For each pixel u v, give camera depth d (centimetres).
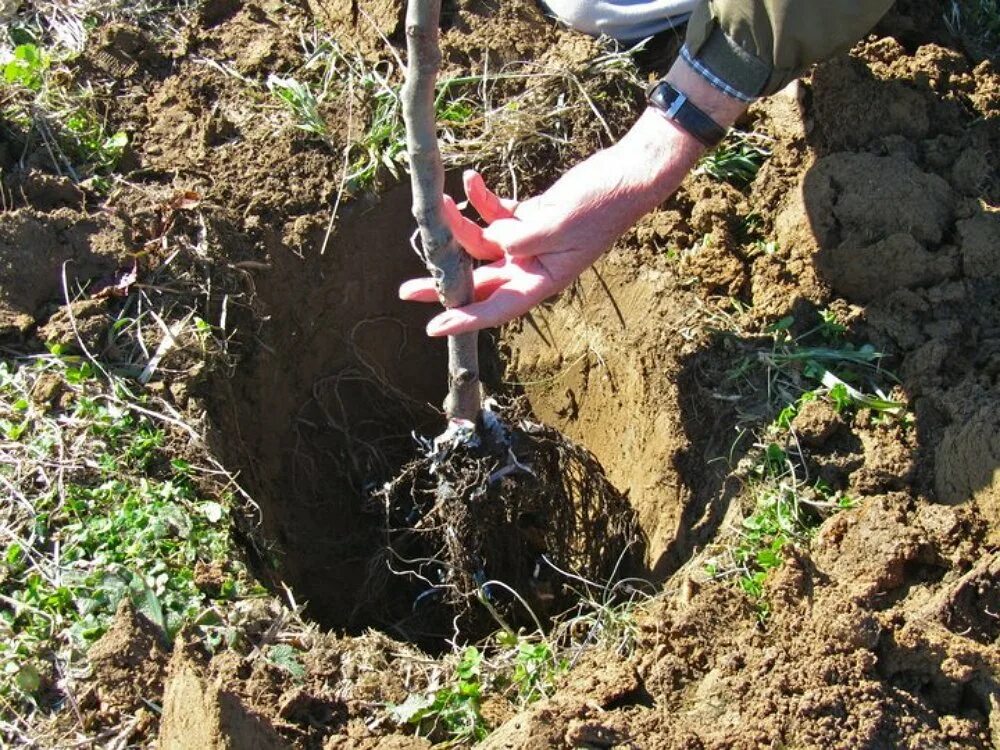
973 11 150
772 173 132
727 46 106
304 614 129
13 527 107
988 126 134
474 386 121
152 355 121
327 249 134
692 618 101
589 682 100
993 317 120
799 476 113
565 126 140
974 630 100
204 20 146
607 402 133
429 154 100
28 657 99
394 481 131
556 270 107
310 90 141
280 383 135
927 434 113
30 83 136
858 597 100
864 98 132
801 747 93
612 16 142
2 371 116
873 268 121
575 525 130
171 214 128
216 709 89
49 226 123
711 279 127
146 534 107
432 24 95
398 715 99
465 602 129
